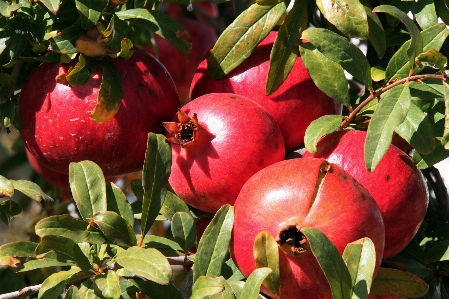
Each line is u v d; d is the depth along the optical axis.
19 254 0.88
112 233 0.85
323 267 0.79
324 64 0.88
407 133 0.86
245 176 0.85
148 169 0.86
